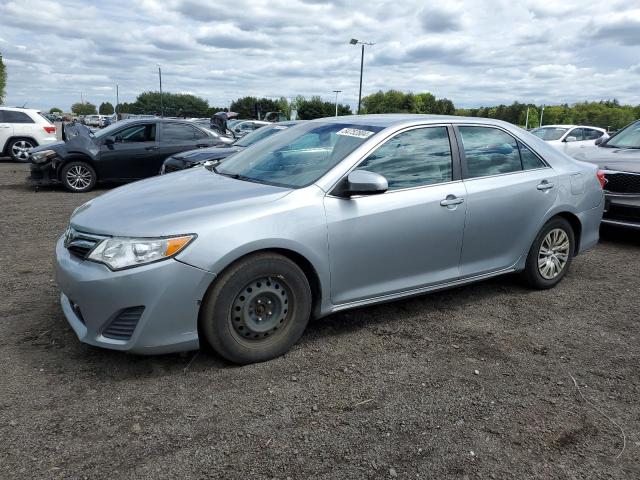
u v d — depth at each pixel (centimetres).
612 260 643
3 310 429
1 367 336
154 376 330
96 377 328
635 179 676
